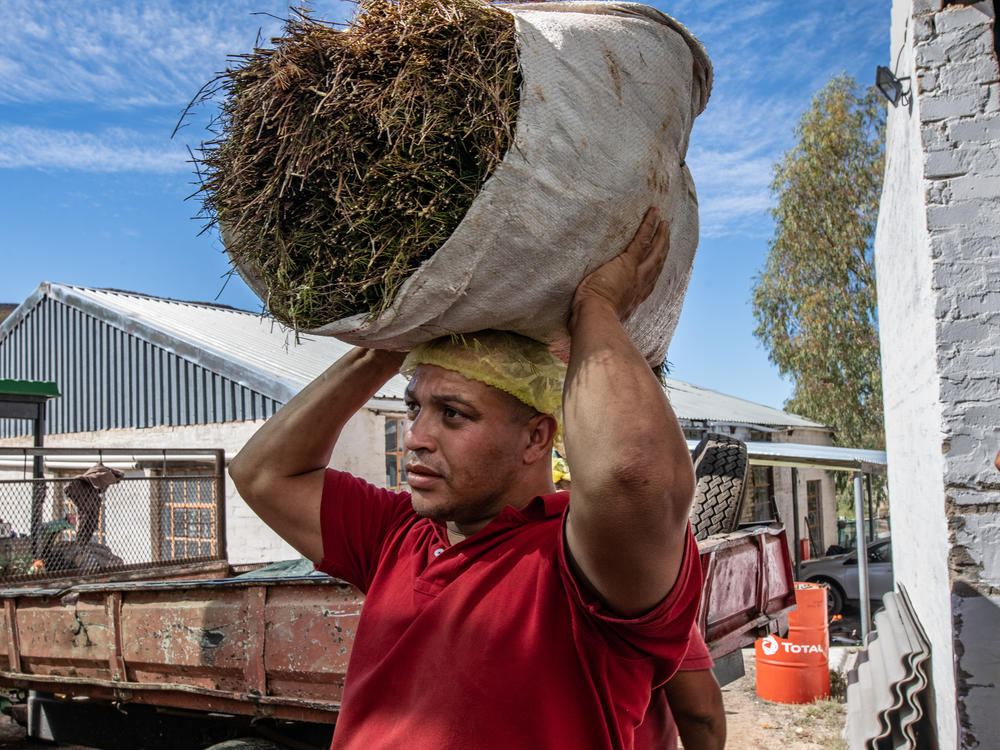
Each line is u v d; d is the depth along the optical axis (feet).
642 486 3.13
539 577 3.84
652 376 3.46
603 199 3.79
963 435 11.20
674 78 4.18
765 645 20.04
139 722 12.88
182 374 38.63
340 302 4.03
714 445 13.70
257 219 4.24
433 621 4.02
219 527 22.72
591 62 3.81
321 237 4.01
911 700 12.49
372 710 4.09
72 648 11.85
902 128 14.93
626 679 3.82
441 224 3.70
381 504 5.21
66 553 21.09
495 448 4.16
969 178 11.37
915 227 13.37
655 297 4.50
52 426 47.09
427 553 4.52
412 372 4.59
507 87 3.69
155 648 10.84
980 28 11.41
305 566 13.61
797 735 17.42
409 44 3.85
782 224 60.34
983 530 11.01
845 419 59.11
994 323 11.14
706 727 5.37
